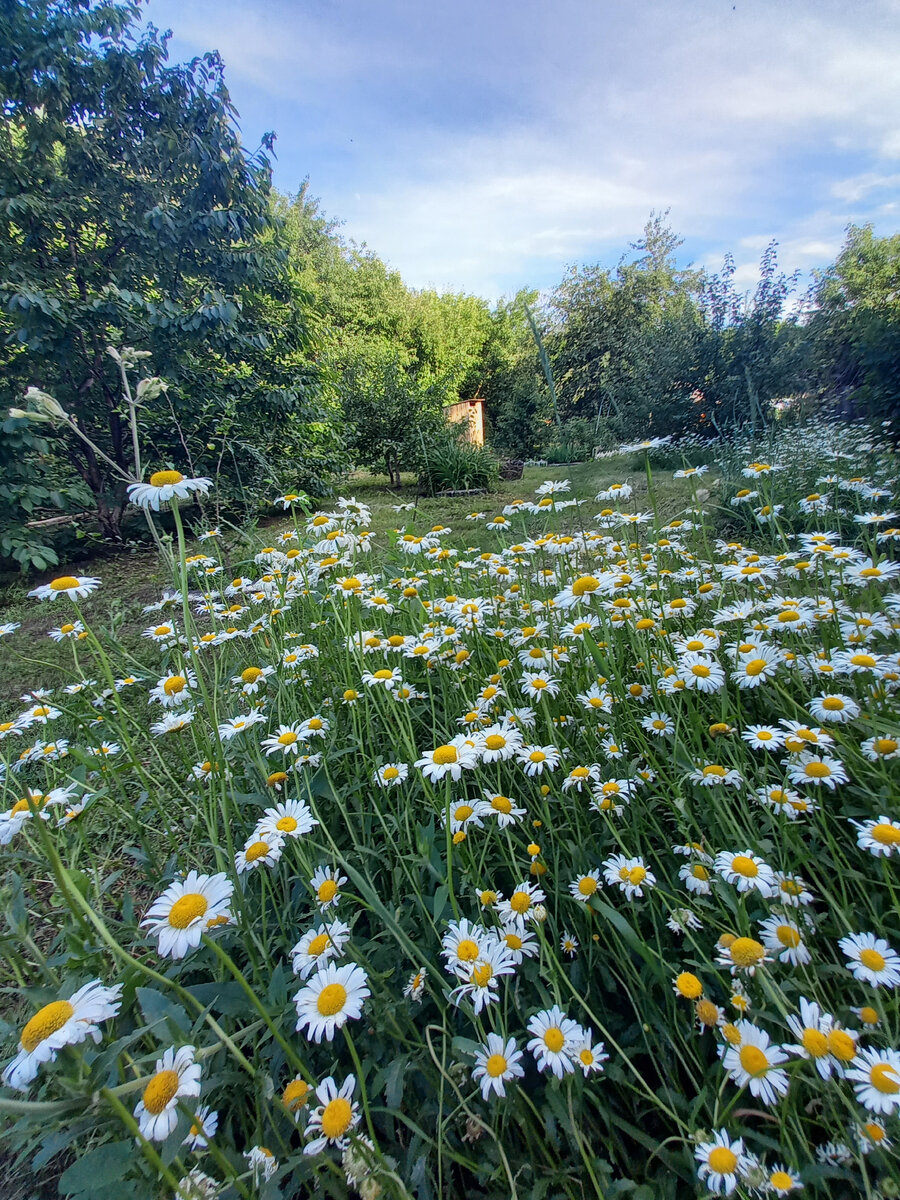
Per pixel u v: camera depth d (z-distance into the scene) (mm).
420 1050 912
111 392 5844
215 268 6168
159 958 1248
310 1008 779
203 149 5738
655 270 17266
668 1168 809
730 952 809
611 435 9742
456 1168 893
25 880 1656
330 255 23016
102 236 5875
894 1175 658
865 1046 830
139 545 5883
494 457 10133
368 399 9516
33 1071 603
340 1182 771
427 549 2549
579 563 2537
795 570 1922
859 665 1305
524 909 947
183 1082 645
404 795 1428
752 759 1365
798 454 4359
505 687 1748
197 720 1547
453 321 22703
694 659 1376
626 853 1134
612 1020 990
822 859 1055
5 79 5090
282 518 6852
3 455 4902
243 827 1542
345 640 1913
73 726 2084
